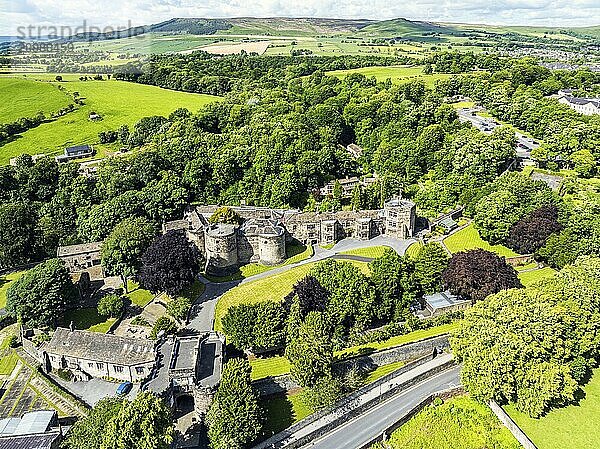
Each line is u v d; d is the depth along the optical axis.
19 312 125.00
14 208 174.12
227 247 163.12
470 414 107.06
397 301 135.62
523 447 99.06
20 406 108.06
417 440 100.44
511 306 112.69
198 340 115.38
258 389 109.69
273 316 121.06
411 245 180.00
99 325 132.50
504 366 102.00
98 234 175.62
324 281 130.00
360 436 101.19
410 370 118.19
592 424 104.00
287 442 97.31
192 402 107.38
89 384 114.00
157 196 189.25
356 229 187.62
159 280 137.00
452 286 139.00
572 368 113.00
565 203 178.38
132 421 85.00
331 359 110.56
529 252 167.75
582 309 116.25
